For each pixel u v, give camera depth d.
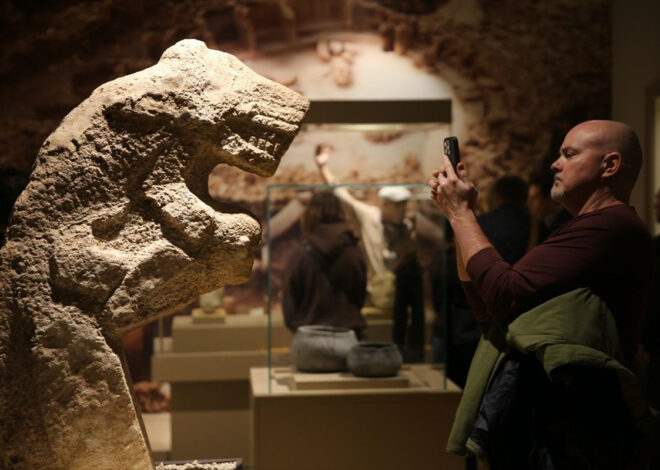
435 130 4.09
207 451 4.01
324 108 3.27
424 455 2.76
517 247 3.20
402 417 2.75
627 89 4.88
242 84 1.82
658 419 1.83
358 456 2.74
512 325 1.84
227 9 5.03
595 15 5.23
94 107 1.77
